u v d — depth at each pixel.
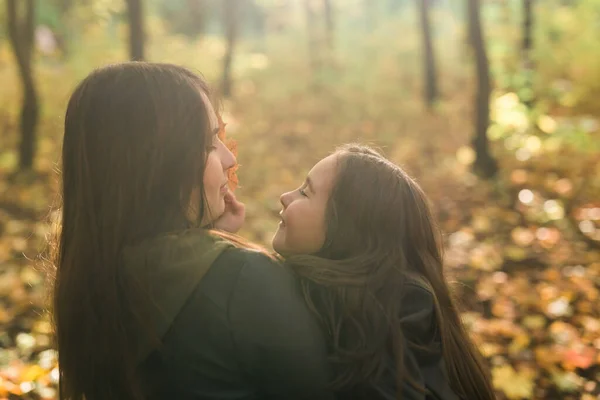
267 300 1.20
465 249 5.98
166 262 1.22
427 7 12.67
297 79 15.54
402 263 1.37
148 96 1.25
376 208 1.40
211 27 26.83
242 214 1.49
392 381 1.25
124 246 1.26
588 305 4.94
